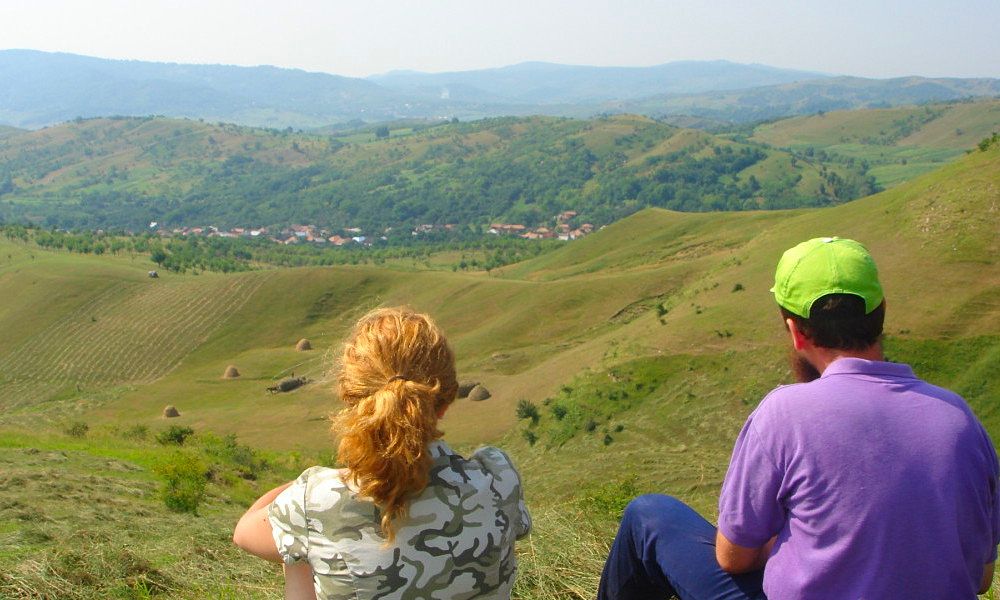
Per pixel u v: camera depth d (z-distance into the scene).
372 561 2.70
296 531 2.79
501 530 2.91
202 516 16.81
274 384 88.31
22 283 122.56
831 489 2.66
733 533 2.95
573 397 61.00
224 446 38.75
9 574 6.19
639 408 57.19
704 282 83.44
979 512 2.66
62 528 10.49
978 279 56.81
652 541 3.53
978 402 47.69
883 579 2.58
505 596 2.98
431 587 2.75
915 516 2.57
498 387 76.38
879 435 2.67
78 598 6.00
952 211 64.50
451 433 65.69
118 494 17.89
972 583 2.69
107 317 114.44
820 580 2.67
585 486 39.09
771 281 69.31
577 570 5.41
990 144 72.12
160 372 102.50
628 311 95.56
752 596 3.14
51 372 102.06
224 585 6.49
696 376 58.31
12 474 17.61
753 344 59.56
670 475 41.59
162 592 6.46
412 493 2.75
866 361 2.88
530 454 57.00
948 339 52.25
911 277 59.25
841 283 2.86
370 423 2.63
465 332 103.19
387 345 2.82
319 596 2.82
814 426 2.73
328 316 116.12
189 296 119.44
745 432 2.96
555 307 100.38
